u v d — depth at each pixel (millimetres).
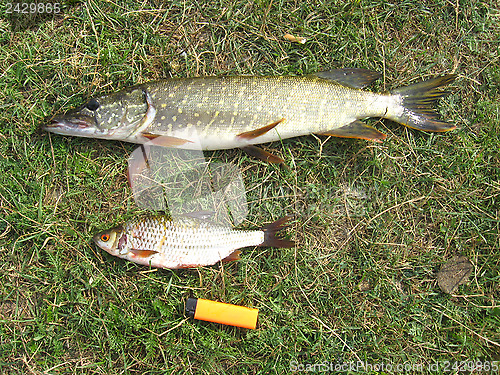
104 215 575
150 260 542
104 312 557
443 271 592
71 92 583
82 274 563
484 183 597
